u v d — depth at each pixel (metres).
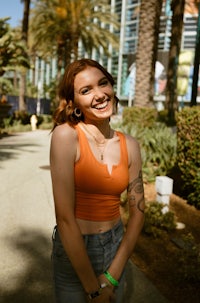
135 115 12.11
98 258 1.46
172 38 18.84
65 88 1.47
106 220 1.48
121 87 94.44
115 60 97.81
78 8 26.78
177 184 6.39
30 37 29.23
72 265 1.43
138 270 3.37
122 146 1.53
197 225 4.76
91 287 1.40
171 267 3.47
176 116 5.99
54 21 27.33
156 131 9.52
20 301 2.79
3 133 17.09
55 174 1.37
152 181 7.23
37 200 5.74
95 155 1.44
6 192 6.16
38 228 4.48
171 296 2.92
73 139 1.39
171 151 8.05
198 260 3.26
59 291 1.54
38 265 3.43
